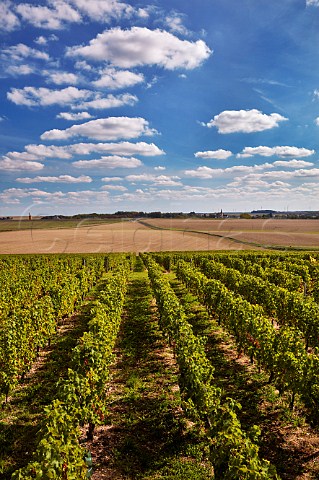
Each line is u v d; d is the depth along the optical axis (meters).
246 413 9.01
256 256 38.28
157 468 7.02
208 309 18.70
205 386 8.03
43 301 14.77
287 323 15.95
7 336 10.39
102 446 7.77
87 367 8.80
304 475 6.78
